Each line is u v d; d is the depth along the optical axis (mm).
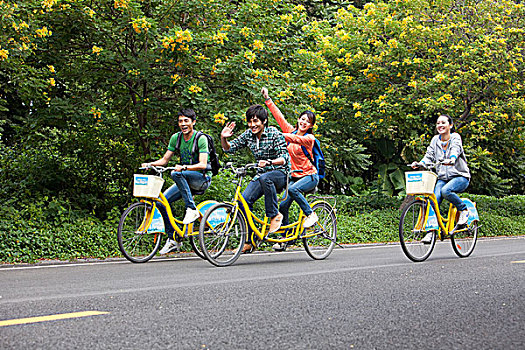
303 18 13609
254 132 7289
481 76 15992
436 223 7996
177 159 11203
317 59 13320
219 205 7168
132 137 11820
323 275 6059
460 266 6969
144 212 7785
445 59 16797
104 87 11953
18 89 10422
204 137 7832
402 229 7617
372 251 9945
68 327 3475
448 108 15875
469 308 4211
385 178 20688
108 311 3986
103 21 11039
